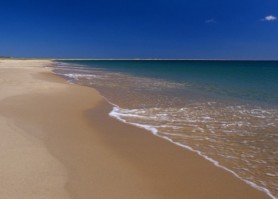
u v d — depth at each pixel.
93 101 15.21
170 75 39.81
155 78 33.56
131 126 10.33
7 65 56.97
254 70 57.69
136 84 25.50
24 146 7.48
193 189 5.65
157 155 7.44
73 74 38.88
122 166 6.62
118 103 15.12
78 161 6.77
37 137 8.38
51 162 6.53
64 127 9.75
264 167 6.82
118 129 9.87
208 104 15.16
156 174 6.27
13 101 13.73
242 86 24.45
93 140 8.50
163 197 5.30
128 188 5.55
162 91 20.45
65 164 6.50
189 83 27.05
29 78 25.80
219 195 5.46
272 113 12.84
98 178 5.91
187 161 7.09
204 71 52.84
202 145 8.36
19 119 10.37
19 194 5.01
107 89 21.23
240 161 7.18
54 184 5.46
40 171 6.00
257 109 13.81
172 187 5.70
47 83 22.06
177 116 12.10
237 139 8.95
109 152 7.53
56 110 12.39
